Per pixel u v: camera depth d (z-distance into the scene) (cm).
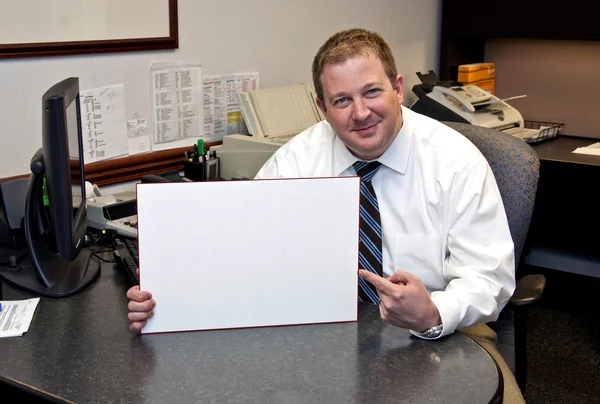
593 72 297
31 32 172
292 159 165
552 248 309
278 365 108
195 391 101
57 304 135
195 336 119
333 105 136
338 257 122
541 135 291
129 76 196
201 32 213
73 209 143
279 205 119
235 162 210
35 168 137
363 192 148
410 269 147
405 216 147
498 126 263
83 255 161
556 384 234
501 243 137
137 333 120
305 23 249
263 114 218
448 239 142
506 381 133
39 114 179
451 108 259
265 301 121
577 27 272
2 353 114
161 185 117
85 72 185
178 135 213
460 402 98
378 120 134
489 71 317
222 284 120
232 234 119
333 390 100
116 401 98
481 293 127
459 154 144
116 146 197
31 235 142
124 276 151
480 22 299
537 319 285
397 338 117
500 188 158
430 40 312
